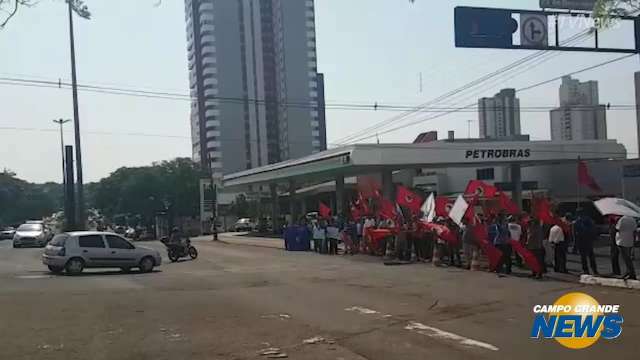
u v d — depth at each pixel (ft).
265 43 217.97
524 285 53.57
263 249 122.42
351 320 37.40
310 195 226.79
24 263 93.25
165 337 32.73
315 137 217.77
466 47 58.44
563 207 150.10
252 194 257.14
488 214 69.31
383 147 118.11
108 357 28.35
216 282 60.70
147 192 255.91
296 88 216.33
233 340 31.83
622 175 126.93
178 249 96.58
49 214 421.18
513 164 131.03
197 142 262.88
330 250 102.73
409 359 27.32
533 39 59.41
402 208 85.40
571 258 75.00
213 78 216.95
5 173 373.20
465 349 29.17
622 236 51.37
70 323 37.11
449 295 48.06
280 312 40.73
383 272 67.82
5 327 35.86
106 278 67.21
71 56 140.26
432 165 124.36
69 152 148.36
